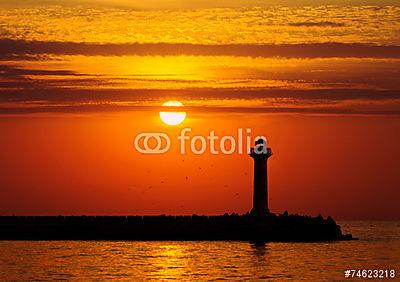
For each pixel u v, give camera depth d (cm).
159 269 10444
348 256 11956
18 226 13912
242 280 9656
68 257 11519
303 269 10494
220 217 13888
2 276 9938
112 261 11125
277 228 13800
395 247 13675
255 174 13675
